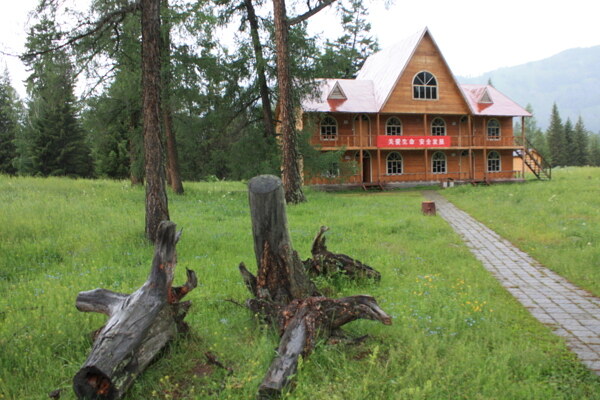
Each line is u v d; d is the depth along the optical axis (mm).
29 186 17188
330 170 23969
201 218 12852
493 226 13547
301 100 22547
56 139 37625
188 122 20562
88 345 4270
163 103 17844
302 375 3654
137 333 3615
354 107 30031
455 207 19031
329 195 23109
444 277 7492
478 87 36438
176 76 17250
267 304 4738
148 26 8891
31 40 9562
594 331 5172
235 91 21422
